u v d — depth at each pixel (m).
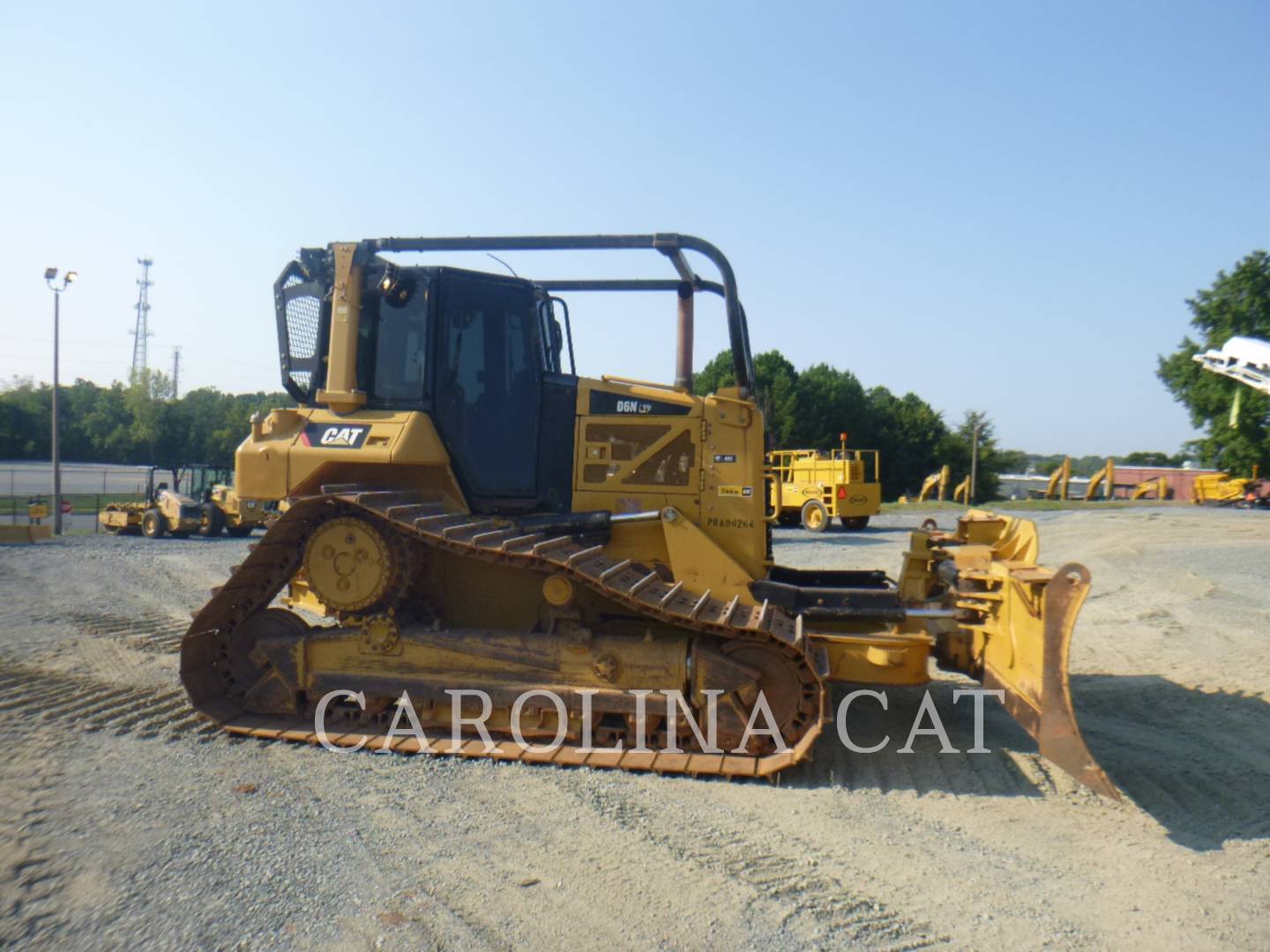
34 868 3.78
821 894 3.69
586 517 5.91
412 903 3.53
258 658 5.86
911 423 61.41
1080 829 4.41
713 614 5.27
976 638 5.58
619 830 4.30
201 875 3.73
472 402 6.04
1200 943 3.35
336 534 5.65
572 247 6.08
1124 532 20.77
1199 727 6.09
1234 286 38.66
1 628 9.38
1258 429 36.59
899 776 5.16
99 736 5.64
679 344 7.05
